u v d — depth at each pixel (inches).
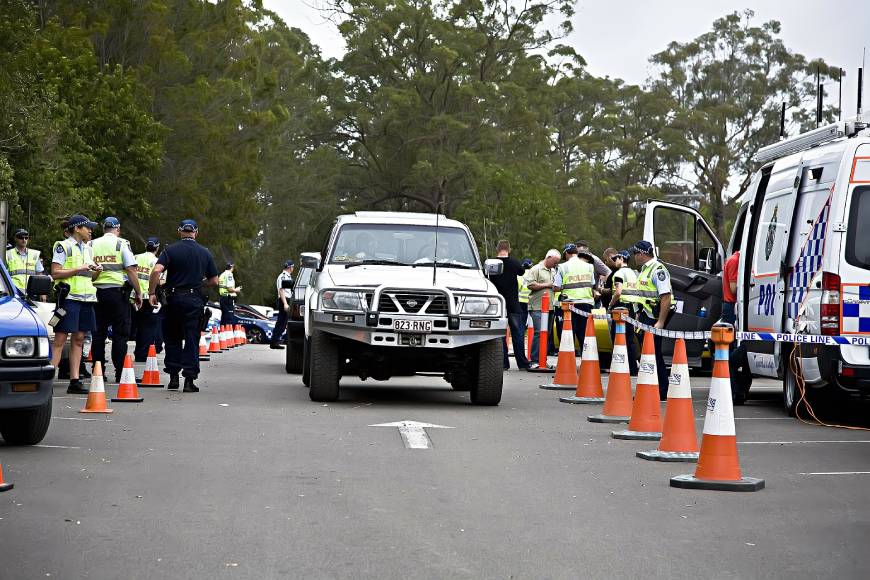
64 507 376.5
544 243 3282.5
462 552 322.3
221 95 2500.0
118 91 2116.1
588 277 1077.1
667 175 4635.8
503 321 727.1
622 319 656.4
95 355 844.0
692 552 326.0
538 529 354.3
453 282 737.6
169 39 2418.8
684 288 993.5
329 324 722.8
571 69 4239.7
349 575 295.4
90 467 456.8
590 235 4131.4
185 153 2429.9
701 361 1004.6
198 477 436.1
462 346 733.3
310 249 3907.5
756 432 616.7
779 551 328.2
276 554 316.8
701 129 4522.6
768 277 725.9
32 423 506.9
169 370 815.1
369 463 478.3
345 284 726.5
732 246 836.0
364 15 3914.9
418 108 3924.7
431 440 555.5
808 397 683.4
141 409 677.3
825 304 635.5
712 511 386.9
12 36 2037.4
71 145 1987.0
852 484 443.5
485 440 561.3
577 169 4232.3
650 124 4638.3
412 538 339.0
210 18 2581.2
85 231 770.2
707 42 4665.4
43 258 1835.6
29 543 326.0
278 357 1359.5
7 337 488.7
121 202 2116.1
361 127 4035.4
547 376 1029.2
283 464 471.2
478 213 3344.0
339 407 709.3
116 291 840.9
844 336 631.8
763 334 591.8
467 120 3907.5
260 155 3002.0
